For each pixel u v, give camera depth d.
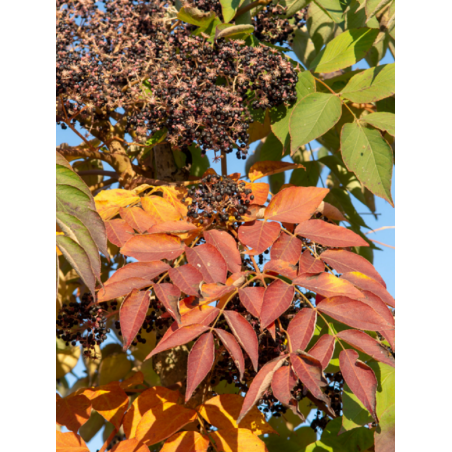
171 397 1.54
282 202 1.48
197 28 2.03
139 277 1.23
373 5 1.61
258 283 1.52
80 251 1.13
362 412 1.34
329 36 2.38
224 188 1.47
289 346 1.15
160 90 1.68
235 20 2.07
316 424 1.99
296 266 1.32
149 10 2.09
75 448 1.39
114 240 1.43
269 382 1.11
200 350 1.15
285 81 1.77
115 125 2.21
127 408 1.56
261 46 1.79
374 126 1.65
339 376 1.81
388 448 1.30
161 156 2.23
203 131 1.62
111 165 2.17
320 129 1.67
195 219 1.50
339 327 1.48
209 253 1.31
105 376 2.35
